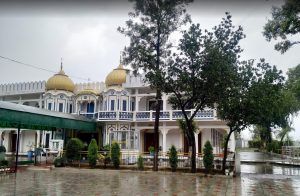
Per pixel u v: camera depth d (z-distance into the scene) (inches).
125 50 771.4
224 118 727.7
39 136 1368.1
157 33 762.8
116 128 1231.5
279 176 722.2
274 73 690.2
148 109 1348.4
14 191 466.0
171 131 1264.8
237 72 679.1
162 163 887.7
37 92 1433.3
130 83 1298.0
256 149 2989.7
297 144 1887.3
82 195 435.8
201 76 673.0
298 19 486.0
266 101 681.0
